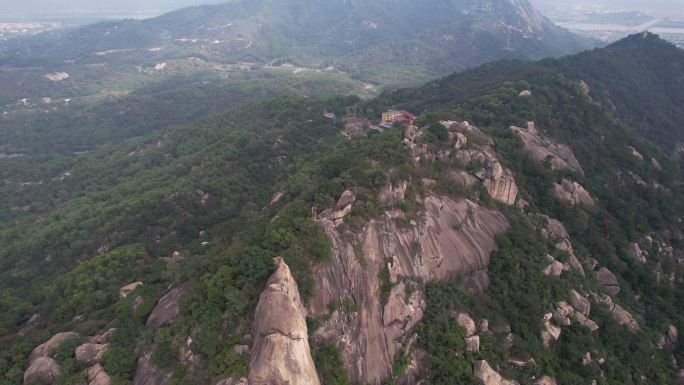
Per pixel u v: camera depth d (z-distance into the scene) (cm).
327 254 5538
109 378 4744
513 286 6856
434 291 6169
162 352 4706
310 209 6200
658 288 8750
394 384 5234
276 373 4178
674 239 10138
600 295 7806
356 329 5331
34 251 10862
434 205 7038
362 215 6103
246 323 4753
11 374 5109
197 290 5159
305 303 5084
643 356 7031
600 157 11369
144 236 10612
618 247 9231
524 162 9612
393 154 7406
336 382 4766
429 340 5672
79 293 7769
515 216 8088
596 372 6419
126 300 6625
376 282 5709
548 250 7888
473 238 7144
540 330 6481
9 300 8381
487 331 6128
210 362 4475
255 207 11338
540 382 5884
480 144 8856
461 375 5447
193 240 10325
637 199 10638
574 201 9619
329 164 8994
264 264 5166
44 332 6331
